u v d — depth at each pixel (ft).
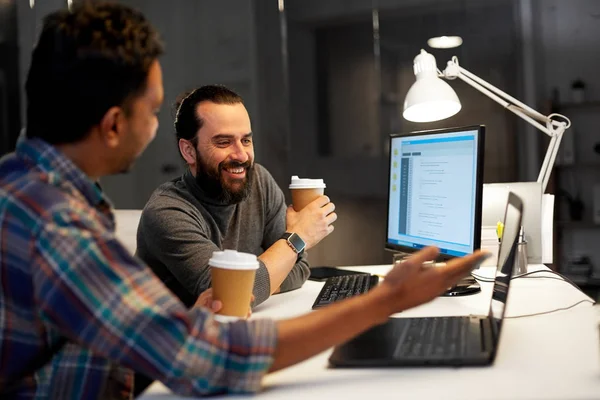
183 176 6.39
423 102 7.15
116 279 2.91
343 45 13.99
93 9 3.22
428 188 5.71
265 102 14.23
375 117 13.92
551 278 6.12
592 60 13.10
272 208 6.78
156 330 2.89
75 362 3.31
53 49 3.15
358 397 3.00
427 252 3.34
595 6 13.02
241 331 3.07
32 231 2.96
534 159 13.20
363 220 14.02
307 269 6.24
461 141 5.26
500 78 13.35
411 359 3.42
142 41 3.24
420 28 13.61
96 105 3.15
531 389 3.01
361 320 3.19
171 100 14.08
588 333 4.02
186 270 5.57
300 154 14.24
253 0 14.11
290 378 3.33
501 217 6.89
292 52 14.15
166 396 3.15
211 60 14.32
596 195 13.19
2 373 3.13
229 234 6.39
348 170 14.07
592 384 3.05
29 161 3.23
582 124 13.19
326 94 14.11
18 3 12.12
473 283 5.65
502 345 3.81
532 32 13.20
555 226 13.37
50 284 2.88
